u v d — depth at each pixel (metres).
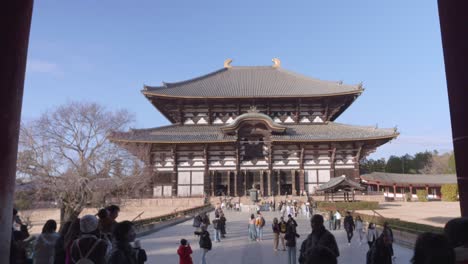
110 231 8.71
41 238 9.52
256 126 65.81
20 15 4.43
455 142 5.46
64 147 34.00
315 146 66.06
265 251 22.25
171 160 65.56
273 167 66.00
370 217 32.38
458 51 5.37
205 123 71.81
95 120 36.66
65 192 32.22
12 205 4.32
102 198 35.38
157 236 30.20
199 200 58.78
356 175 64.88
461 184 5.36
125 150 39.91
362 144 64.69
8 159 4.24
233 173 66.31
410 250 22.38
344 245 24.66
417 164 130.75
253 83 80.38
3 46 4.27
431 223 34.78
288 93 71.38
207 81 81.62
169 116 76.25
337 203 50.50
